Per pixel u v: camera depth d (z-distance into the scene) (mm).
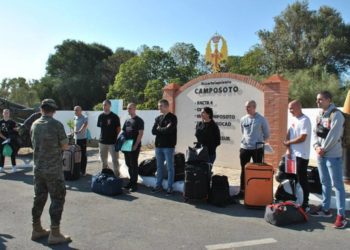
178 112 12102
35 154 5039
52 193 5023
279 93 9594
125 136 8258
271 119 9742
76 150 9555
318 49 42531
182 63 51594
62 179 5082
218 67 12367
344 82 36531
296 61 43625
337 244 5039
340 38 43406
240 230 5605
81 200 7434
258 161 7293
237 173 10000
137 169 8305
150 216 6348
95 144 19328
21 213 6512
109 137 9000
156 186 8125
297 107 6512
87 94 59594
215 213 6516
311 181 7152
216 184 7047
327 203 6242
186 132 11859
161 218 6234
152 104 37438
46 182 5000
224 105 10844
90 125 21766
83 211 6660
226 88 10797
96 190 8055
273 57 45250
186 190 7082
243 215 6395
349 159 8258
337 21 45062
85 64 62094
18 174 10273
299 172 6469
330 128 5816
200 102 11453
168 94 12266
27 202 7262
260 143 7238
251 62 48062
